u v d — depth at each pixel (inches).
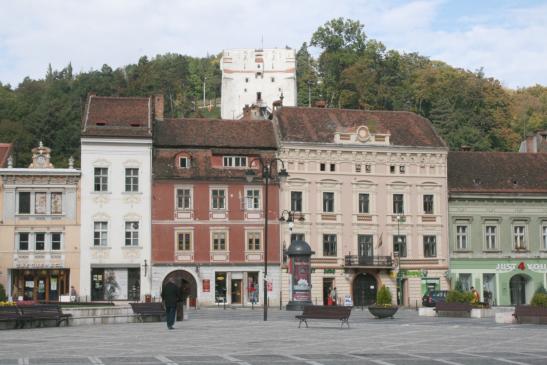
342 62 7568.9
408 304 3289.9
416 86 6688.0
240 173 3193.9
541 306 1887.3
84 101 7465.6
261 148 3245.6
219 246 3149.6
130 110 3203.7
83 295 3031.5
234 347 1181.1
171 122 3312.0
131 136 3097.9
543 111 6702.8
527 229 3437.5
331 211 3262.8
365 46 7687.0
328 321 1935.3
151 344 1224.8
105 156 3090.6
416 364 963.3
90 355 1049.5
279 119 3346.5
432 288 3319.4
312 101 7780.5
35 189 3051.2
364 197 3307.1
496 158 3602.4
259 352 1105.4
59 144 5605.3
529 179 3513.8
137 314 1824.6
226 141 3255.4
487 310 2204.7
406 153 3346.5
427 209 3358.8
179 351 1112.8
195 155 3193.9
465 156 3585.1
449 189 3383.4
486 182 3464.6
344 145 3277.6
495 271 3383.4
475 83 6299.2
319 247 3230.8
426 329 1643.7
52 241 3051.2
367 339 1359.5
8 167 3083.2
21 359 991.0
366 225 3289.9
